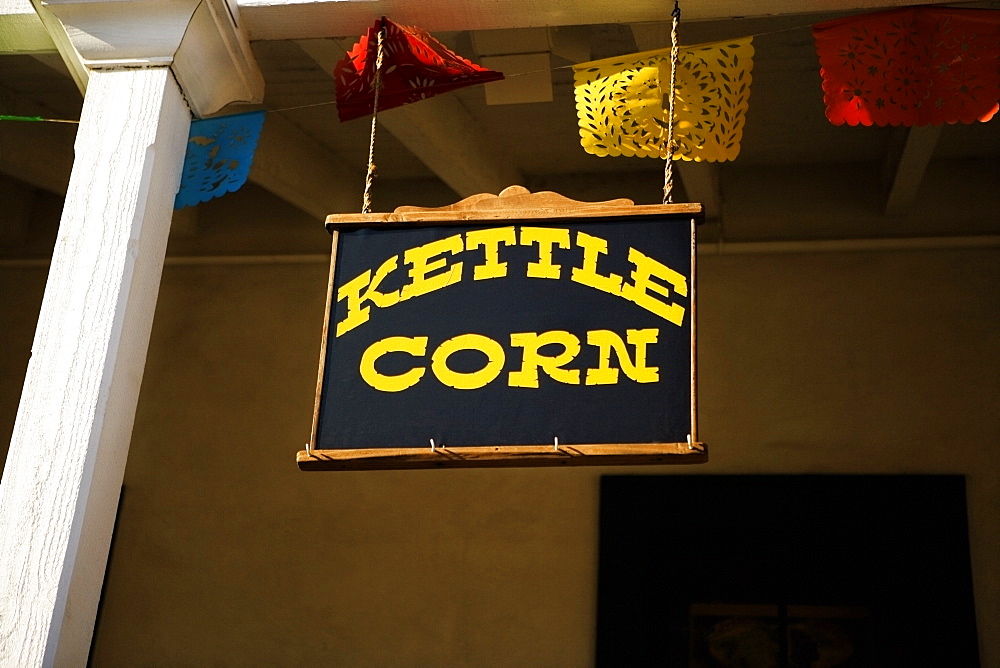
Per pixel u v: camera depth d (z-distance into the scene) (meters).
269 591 6.52
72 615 3.21
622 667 6.09
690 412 2.83
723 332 6.51
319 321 6.95
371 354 3.04
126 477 6.80
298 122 6.28
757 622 6.11
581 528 6.37
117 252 3.55
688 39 5.26
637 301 2.98
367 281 3.13
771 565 6.16
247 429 6.82
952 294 6.36
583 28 4.36
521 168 6.76
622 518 6.32
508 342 2.99
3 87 6.00
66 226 3.58
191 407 6.90
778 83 5.64
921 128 5.31
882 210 6.45
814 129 6.17
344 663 6.34
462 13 3.76
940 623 5.91
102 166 3.66
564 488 6.45
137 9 3.78
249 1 3.86
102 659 6.49
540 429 2.87
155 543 6.67
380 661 6.32
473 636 6.29
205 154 3.96
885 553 6.06
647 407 2.85
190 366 6.98
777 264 6.57
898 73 3.57
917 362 6.29
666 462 2.82
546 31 4.14
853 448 6.22
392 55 3.86
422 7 3.76
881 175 6.49
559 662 6.17
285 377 6.88
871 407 6.27
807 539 6.14
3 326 7.19
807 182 6.58
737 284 6.58
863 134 6.23
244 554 6.60
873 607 6.03
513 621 6.28
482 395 2.94
